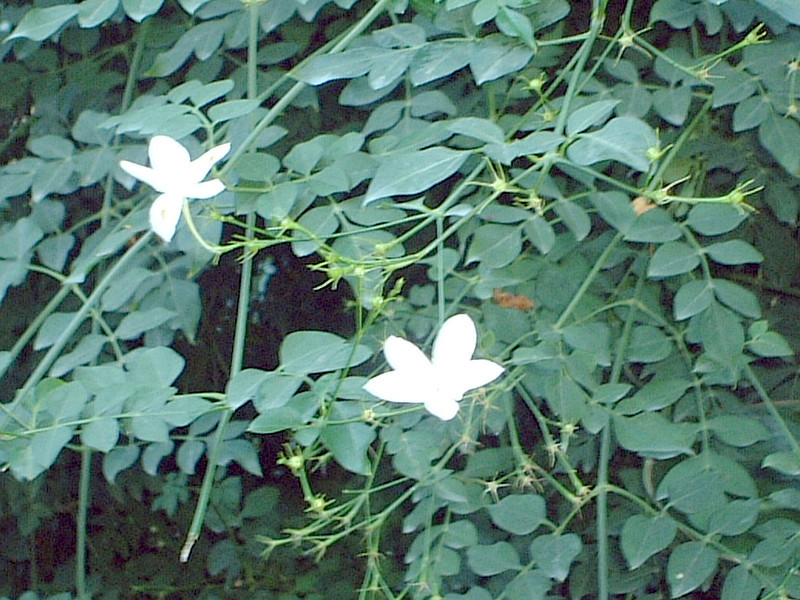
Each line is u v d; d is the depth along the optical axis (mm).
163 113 592
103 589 840
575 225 616
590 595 691
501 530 670
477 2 589
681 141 639
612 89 638
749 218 704
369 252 589
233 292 792
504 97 662
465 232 641
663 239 605
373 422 567
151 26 694
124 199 716
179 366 578
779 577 600
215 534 882
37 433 562
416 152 554
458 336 533
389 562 733
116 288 622
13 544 832
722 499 595
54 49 725
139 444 700
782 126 618
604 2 593
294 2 636
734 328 604
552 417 682
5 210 728
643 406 609
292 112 701
